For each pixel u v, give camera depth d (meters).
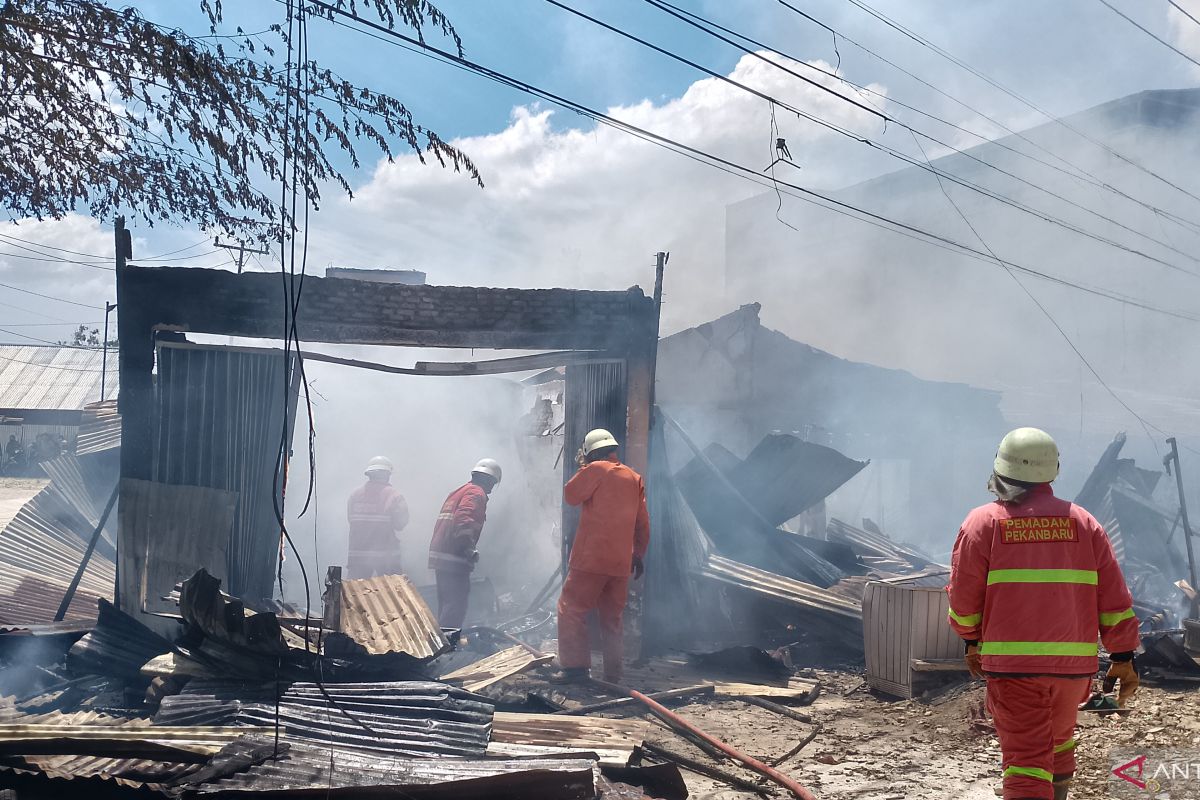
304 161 4.49
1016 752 3.16
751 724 5.95
